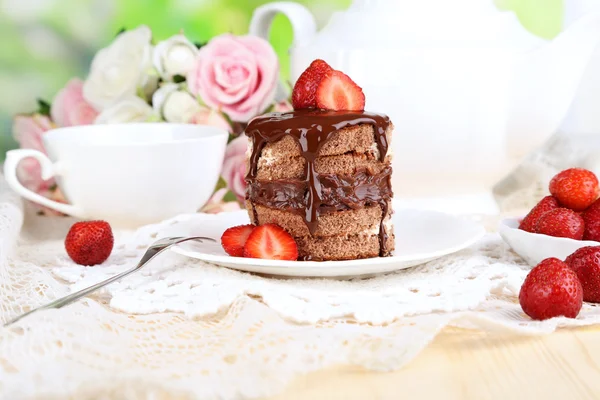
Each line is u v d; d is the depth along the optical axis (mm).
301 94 572
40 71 836
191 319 476
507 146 645
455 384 415
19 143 812
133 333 457
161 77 728
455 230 576
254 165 556
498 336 459
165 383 398
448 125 634
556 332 462
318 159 541
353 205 544
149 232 606
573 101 752
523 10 845
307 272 516
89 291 490
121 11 835
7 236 548
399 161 650
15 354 426
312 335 440
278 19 849
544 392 407
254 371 415
